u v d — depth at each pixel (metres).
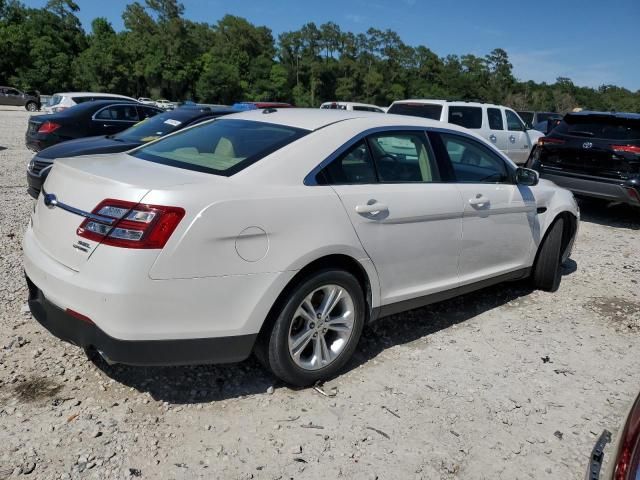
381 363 3.76
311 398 3.28
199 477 2.57
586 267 6.40
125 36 94.88
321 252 3.16
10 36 77.00
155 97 89.62
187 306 2.78
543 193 5.03
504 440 3.02
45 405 3.01
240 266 2.88
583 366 3.94
